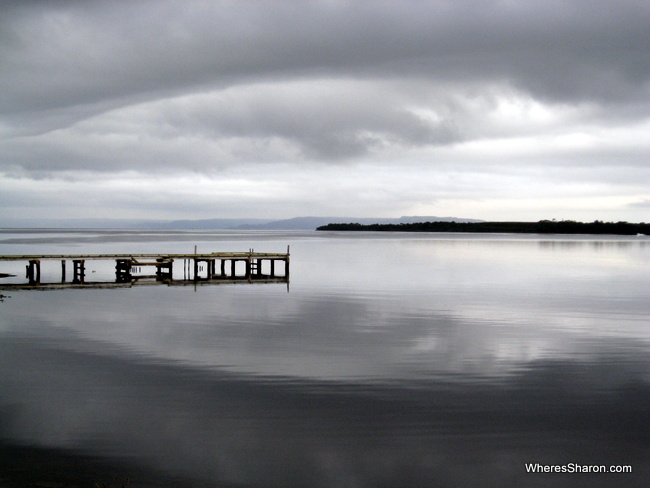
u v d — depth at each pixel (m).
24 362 19.28
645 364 19.72
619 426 14.30
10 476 11.31
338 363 19.48
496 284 45.16
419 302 34.38
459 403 15.68
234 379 17.56
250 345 22.08
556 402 15.84
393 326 26.31
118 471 11.69
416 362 19.72
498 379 17.84
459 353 21.06
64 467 11.79
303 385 17.05
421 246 118.00
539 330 25.59
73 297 35.66
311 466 12.15
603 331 25.42
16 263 63.28
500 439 13.52
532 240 176.12
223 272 46.81
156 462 12.12
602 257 83.69
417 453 12.78
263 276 48.03
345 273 54.28
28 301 33.66
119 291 39.12
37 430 13.56
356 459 12.48
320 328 25.69
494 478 11.84
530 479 11.81
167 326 25.91
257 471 11.88
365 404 15.54
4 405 15.14
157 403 15.41
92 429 13.68
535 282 46.97
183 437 13.33
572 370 18.92
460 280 48.19
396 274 53.41
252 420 14.35
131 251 85.38
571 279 50.00
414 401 15.79
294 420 14.38
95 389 16.50
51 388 16.55
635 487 11.50
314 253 88.38
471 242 148.38
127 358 19.92
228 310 30.73
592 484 11.60
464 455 12.73
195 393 16.23
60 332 24.38
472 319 28.41
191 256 43.50
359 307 32.12
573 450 13.00
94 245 107.12
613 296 38.00
